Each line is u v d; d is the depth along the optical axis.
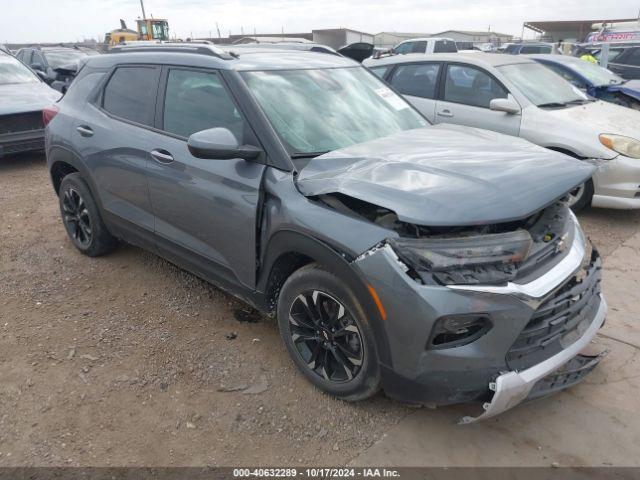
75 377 3.14
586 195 5.67
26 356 3.33
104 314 3.84
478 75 6.52
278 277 3.08
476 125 6.41
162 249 3.86
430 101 6.86
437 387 2.41
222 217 3.20
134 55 4.10
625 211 6.05
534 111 5.96
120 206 4.10
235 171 3.11
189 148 2.90
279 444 2.66
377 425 2.77
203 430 2.75
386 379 2.56
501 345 2.34
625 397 2.96
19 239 5.25
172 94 3.67
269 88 3.33
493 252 2.37
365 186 2.55
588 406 2.90
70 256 4.84
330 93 3.59
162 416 2.84
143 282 4.32
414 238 2.42
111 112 4.14
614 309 3.90
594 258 2.95
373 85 3.99
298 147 3.08
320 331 2.86
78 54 15.69
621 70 12.74
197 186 3.32
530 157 2.84
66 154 4.46
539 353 2.48
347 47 10.09
